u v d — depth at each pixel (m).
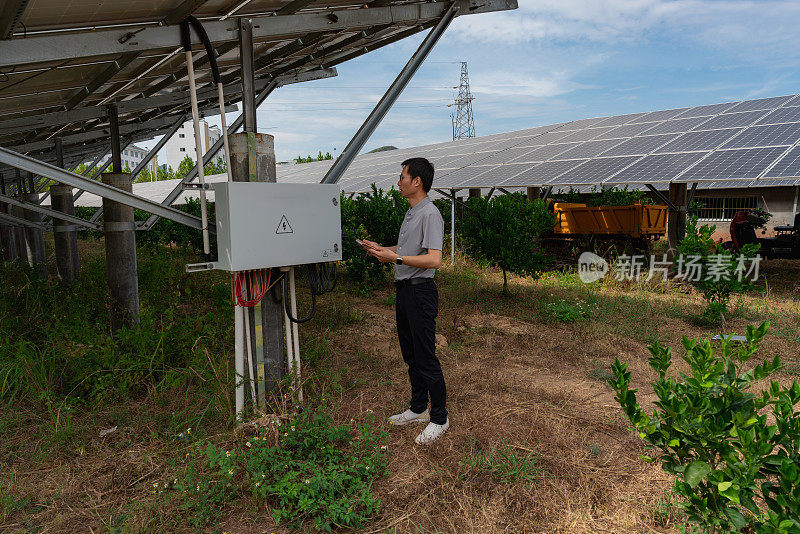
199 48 3.67
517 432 3.61
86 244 18.75
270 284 3.66
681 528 2.46
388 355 5.47
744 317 7.20
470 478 3.03
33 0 2.19
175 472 3.06
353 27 4.02
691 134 12.91
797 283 9.98
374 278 10.47
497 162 15.48
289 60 5.66
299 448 3.18
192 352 4.68
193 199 15.11
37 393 4.01
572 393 4.41
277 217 3.41
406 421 3.73
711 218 16.98
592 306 7.81
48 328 5.08
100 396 3.91
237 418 3.57
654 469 3.12
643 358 5.48
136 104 5.62
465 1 4.44
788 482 1.68
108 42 2.78
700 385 1.99
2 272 8.06
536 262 8.84
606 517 2.67
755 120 12.74
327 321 6.72
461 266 11.93
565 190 17.53
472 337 6.23
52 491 2.93
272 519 2.68
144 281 7.32
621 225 12.33
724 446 1.91
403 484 2.98
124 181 5.32
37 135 7.07
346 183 17.75
